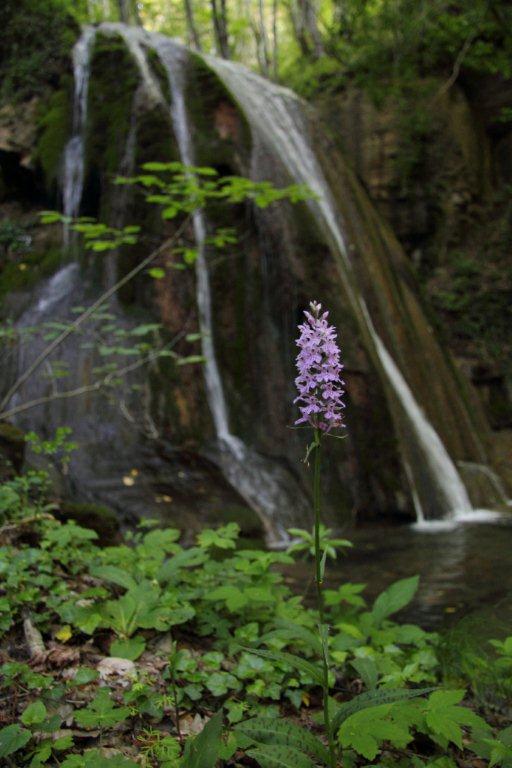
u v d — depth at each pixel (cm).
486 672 272
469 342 1306
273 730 173
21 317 823
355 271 1023
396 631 301
